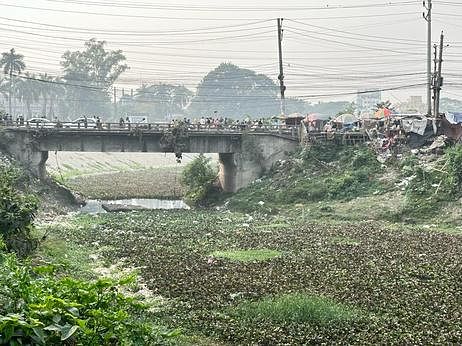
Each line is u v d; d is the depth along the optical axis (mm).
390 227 45625
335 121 70312
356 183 56406
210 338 20406
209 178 67688
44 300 9875
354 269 30812
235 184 63781
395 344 19766
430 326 21703
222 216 53500
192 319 22266
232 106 184500
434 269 30922
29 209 27562
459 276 29484
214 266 31609
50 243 34938
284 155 64938
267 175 63938
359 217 50062
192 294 25953
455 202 48750
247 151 63719
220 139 63531
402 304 24469
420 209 49062
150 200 70750
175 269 30891
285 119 72188
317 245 38000
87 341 9797
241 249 37125
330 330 21047
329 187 56781
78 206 62375
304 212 53219
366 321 22141
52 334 9484
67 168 100750
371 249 36500
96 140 61344
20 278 10602
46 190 58781
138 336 10711
